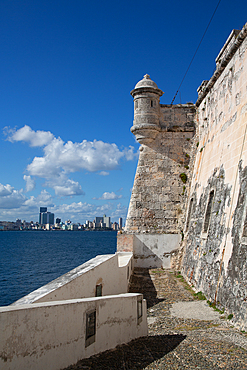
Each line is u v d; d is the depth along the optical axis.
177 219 21.61
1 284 31.28
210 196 15.07
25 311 4.76
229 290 10.16
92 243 107.62
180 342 7.68
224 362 6.36
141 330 8.35
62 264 47.69
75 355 5.81
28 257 58.41
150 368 5.99
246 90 11.95
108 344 6.88
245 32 12.09
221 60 15.72
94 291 9.57
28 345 4.77
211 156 15.94
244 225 10.04
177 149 22.36
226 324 9.27
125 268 12.73
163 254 20.84
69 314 5.68
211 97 17.12
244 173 10.90
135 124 22.31
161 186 22.00
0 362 4.31
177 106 22.62
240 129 12.09
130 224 21.64
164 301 12.48
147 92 22.22
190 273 16.00
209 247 13.29
